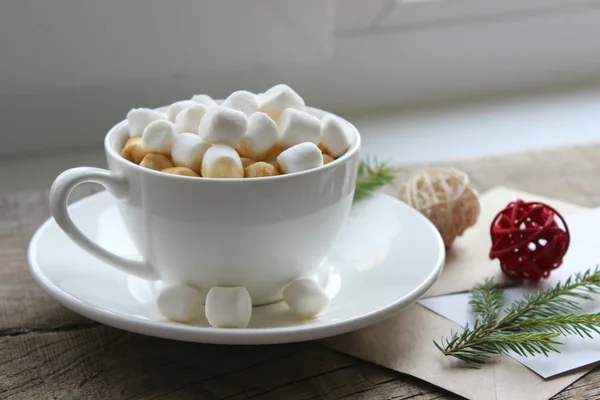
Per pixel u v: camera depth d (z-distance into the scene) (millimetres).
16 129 674
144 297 437
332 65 763
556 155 598
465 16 796
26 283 459
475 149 725
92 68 658
